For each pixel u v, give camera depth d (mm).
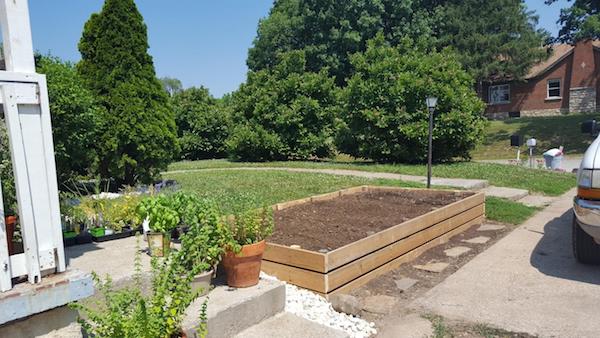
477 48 30672
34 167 2461
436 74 14805
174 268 2807
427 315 3691
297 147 18438
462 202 6434
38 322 2469
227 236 3355
